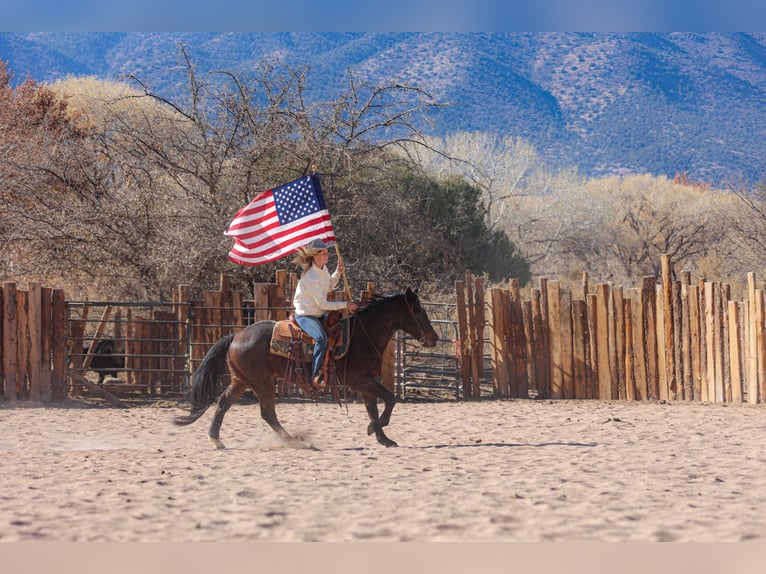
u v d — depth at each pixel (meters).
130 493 7.14
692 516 6.29
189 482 7.67
